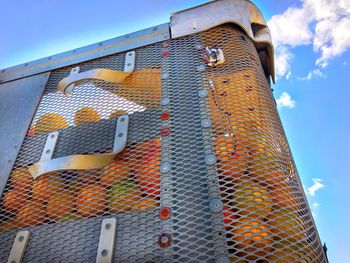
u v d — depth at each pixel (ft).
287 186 2.73
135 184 2.85
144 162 2.95
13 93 4.27
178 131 3.08
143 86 3.62
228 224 2.42
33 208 2.97
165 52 3.89
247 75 3.49
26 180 3.18
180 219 2.53
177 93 3.41
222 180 2.66
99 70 3.48
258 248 2.30
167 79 3.58
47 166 2.80
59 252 2.65
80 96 3.81
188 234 2.44
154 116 3.27
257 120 3.11
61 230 2.76
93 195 2.87
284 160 3.04
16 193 3.12
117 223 2.65
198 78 3.47
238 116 3.10
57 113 3.75
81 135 3.39
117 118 3.39
